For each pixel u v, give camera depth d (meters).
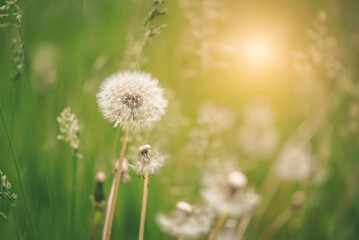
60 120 0.46
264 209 0.67
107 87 0.41
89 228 0.53
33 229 0.47
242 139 0.80
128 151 0.54
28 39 0.69
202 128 0.60
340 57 0.75
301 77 0.69
